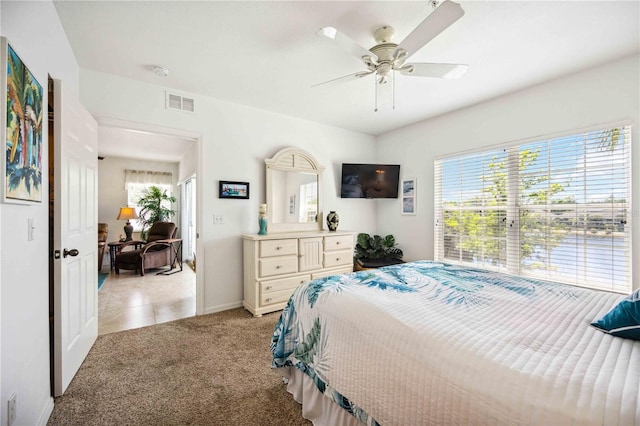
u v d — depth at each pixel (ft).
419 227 12.99
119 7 5.65
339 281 5.72
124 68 8.13
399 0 5.48
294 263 10.59
